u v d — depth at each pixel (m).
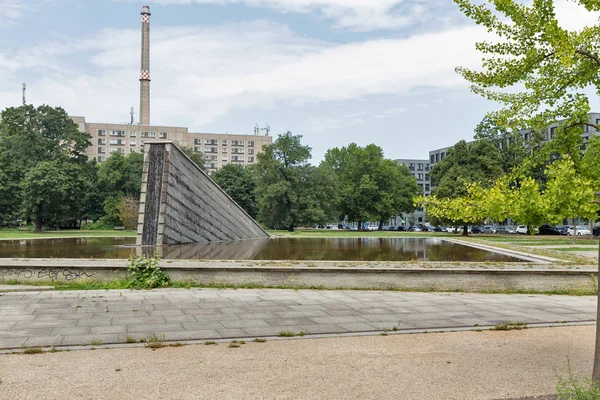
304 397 5.38
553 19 6.67
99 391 5.51
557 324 9.52
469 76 8.54
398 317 9.96
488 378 6.08
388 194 77.88
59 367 6.40
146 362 6.65
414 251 22.14
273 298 12.16
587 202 6.22
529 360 6.91
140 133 128.50
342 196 77.00
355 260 17.14
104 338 7.93
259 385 5.75
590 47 7.67
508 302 12.27
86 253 18.81
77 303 11.09
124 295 12.31
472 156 59.66
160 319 9.46
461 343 7.88
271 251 20.97
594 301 12.70
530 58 7.75
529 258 19.17
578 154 8.41
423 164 137.12
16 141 62.62
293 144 64.25
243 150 139.75
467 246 27.20
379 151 81.44
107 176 73.38
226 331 8.52
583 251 26.50
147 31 128.25
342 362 6.72
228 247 22.95
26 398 5.27
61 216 60.44
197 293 12.80
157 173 23.31
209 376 6.07
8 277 13.91
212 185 28.98
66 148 67.94
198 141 135.88
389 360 6.84
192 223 26.14
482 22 7.96
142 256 14.56
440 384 5.84
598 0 6.17
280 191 60.94
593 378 5.24
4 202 58.78
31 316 9.63
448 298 12.74
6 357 6.86
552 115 8.60
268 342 7.82
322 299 12.12
